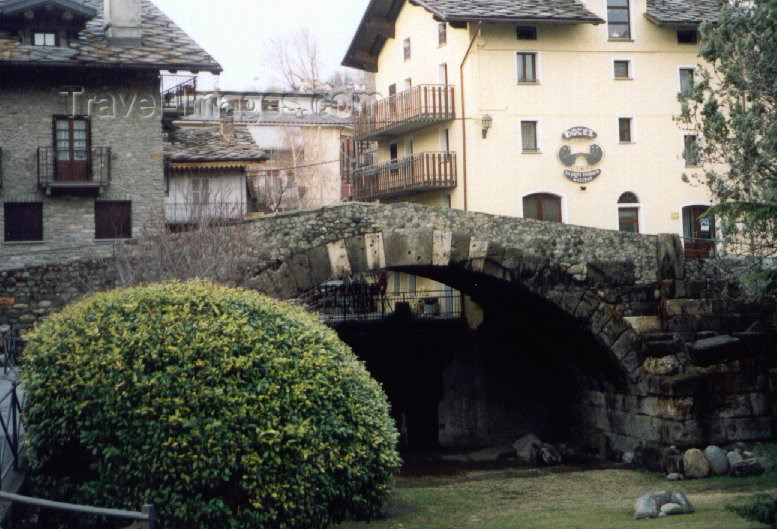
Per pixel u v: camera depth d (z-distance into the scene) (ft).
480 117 108.17
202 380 39.81
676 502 61.21
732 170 74.74
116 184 92.58
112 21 92.84
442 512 70.13
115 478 39.55
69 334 41.32
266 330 42.75
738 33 75.56
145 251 73.61
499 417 107.24
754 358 89.92
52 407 40.14
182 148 116.16
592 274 88.79
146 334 40.37
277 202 146.72
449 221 83.92
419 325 106.63
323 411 41.83
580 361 98.73
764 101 74.59
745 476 81.51
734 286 91.04
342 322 104.37
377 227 81.10
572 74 111.65
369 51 136.87
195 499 39.14
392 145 129.39
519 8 108.68
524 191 109.70
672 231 114.01
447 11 105.70
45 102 91.20
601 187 112.16
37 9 90.12
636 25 113.70
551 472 90.17
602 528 56.90
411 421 108.37
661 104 114.21
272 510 40.04
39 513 40.91
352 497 43.29
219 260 73.51
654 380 89.30
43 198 91.09
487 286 93.81
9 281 72.84
